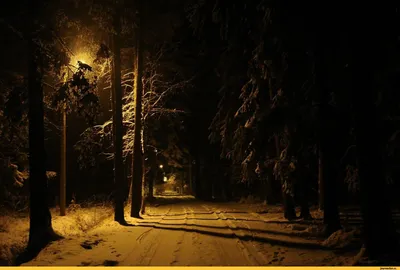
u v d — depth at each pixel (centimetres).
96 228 1825
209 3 1534
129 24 2206
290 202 2198
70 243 1305
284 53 1628
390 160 2003
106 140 2905
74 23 1758
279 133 1809
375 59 1233
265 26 1415
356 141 1046
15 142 2278
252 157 2175
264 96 2098
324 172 1529
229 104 2666
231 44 1766
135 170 2442
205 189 5647
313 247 1259
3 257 1427
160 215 2600
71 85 1538
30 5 1508
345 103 1764
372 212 1010
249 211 2878
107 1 1886
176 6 2445
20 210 2738
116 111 2138
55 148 4000
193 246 1295
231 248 1254
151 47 2852
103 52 1842
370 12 1061
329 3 1245
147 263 1030
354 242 1248
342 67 1602
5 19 1552
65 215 2272
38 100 1557
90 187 4322
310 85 1767
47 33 1535
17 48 1875
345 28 1249
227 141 2664
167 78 3253
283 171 1969
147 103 2839
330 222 1502
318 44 1424
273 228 1770
